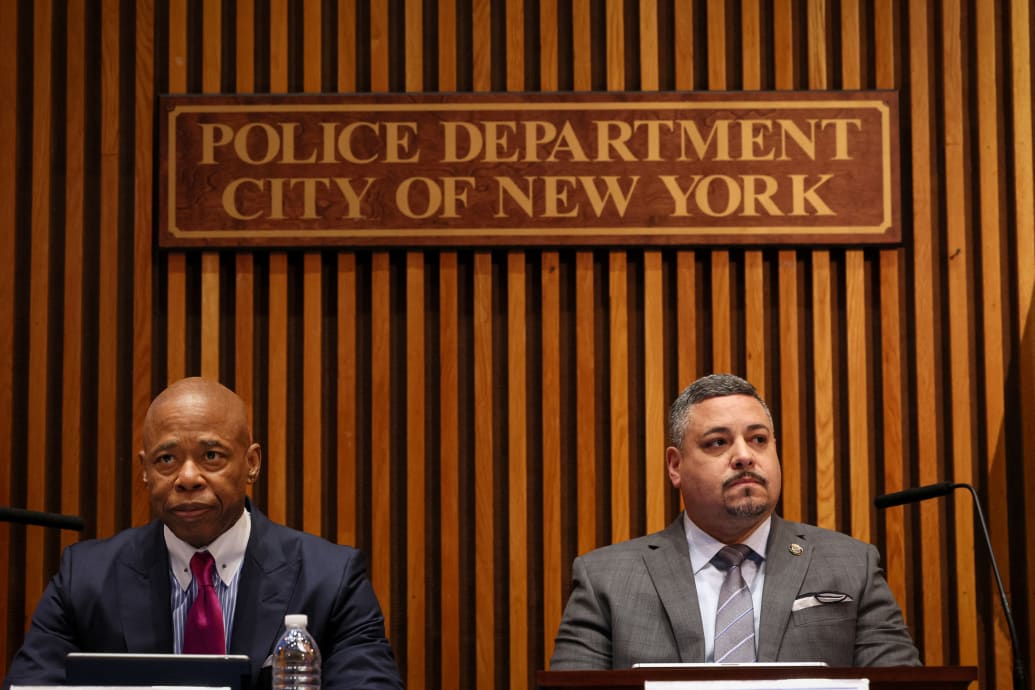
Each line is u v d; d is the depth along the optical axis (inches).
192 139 238.7
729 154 240.2
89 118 244.2
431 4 245.1
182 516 156.3
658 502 234.8
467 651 236.1
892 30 245.0
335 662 160.4
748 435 177.9
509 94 239.8
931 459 236.7
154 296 240.4
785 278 239.9
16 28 243.4
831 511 235.3
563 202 238.7
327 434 239.6
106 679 128.7
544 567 233.8
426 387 240.4
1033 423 236.1
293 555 165.9
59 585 164.9
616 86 242.1
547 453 235.9
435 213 238.2
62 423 236.7
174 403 158.6
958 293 240.2
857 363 238.1
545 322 238.1
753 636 173.2
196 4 245.0
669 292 242.2
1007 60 245.1
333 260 242.7
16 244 241.8
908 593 236.7
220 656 128.9
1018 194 241.0
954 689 126.3
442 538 235.0
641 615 176.4
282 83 241.6
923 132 242.7
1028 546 233.8
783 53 242.8
